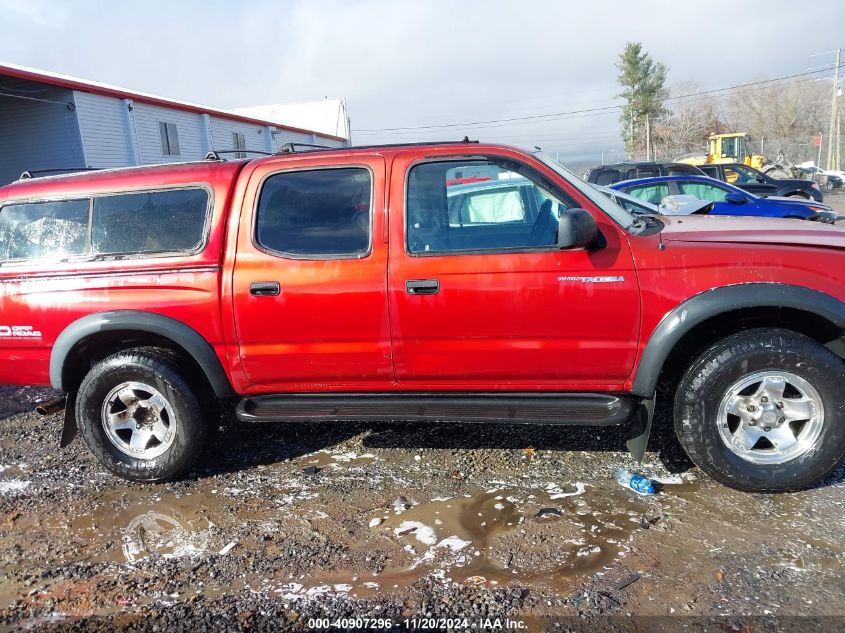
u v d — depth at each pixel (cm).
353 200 343
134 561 297
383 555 292
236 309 346
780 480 315
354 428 442
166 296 351
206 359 354
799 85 6638
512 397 346
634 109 6944
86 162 2091
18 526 333
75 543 314
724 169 1688
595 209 326
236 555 297
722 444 317
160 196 361
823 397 306
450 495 344
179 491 365
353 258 336
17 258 370
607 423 318
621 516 313
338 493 353
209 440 378
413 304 330
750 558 274
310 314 340
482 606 253
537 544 293
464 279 325
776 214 1041
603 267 314
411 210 336
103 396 366
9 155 2134
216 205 351
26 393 557
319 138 4297
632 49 6831
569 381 337
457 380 346
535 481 354
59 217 369
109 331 358
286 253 342
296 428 447
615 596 254
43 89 2012
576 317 319
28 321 365
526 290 320
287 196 348
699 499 325
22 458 419
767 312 323
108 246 362
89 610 262
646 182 1070
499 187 339
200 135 2800
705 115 7200
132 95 2289
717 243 314
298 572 282
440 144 348
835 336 324
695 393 314
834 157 5216
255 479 375
